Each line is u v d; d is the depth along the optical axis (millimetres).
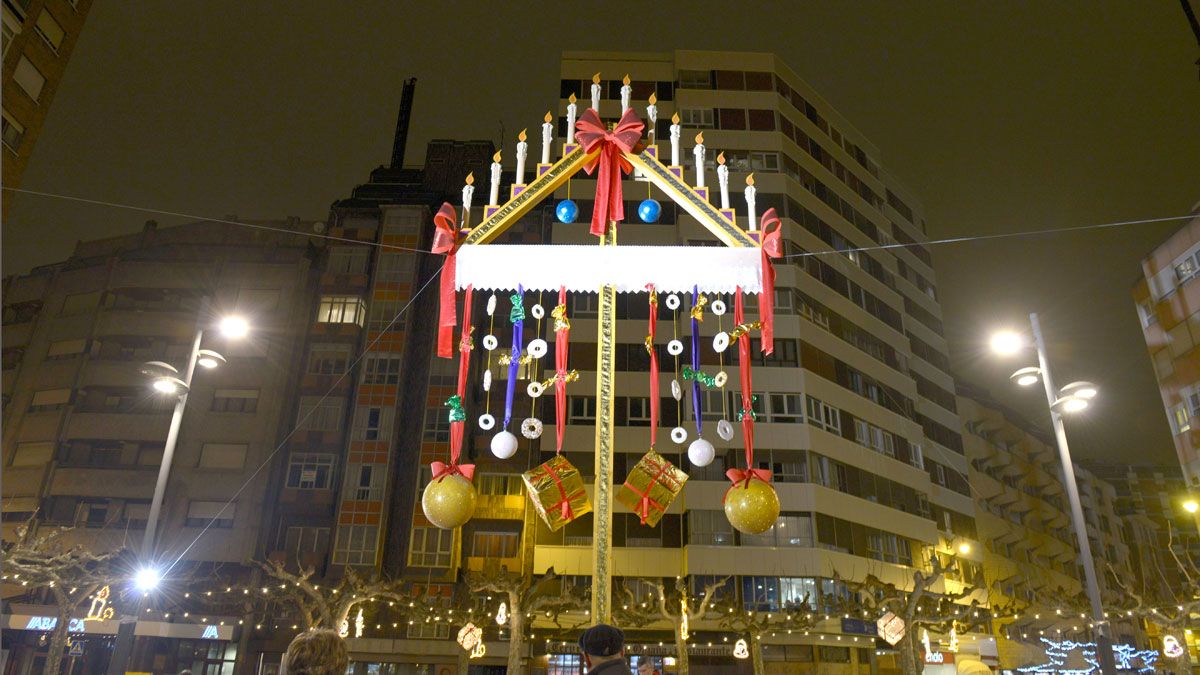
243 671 38406
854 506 42781
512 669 30016
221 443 44188
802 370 43375
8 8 32062
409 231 47719
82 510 43156
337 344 45750
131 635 17672
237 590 39281
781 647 38656
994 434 68562
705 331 44219
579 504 6602
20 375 47469
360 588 30469
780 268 45812
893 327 53500
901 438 49250
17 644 38406
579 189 48250
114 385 46000
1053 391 19562
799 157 51781
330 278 47156
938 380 58594
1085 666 38938
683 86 52469
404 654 37688
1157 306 41562
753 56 53469
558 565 40250
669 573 40188
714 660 38281
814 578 38750
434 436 42688
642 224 46719
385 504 41281
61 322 48469
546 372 43312
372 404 43625
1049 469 79812
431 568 39750
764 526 6434
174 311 47625
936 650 31328
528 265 6723
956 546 52406
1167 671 45438
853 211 55125
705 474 41594
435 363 44438
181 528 42094
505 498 41188
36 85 33906
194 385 45469
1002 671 39656
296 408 44750
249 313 47125
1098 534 83375
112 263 49062
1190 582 32500
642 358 44250
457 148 51719
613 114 51812
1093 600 17859
